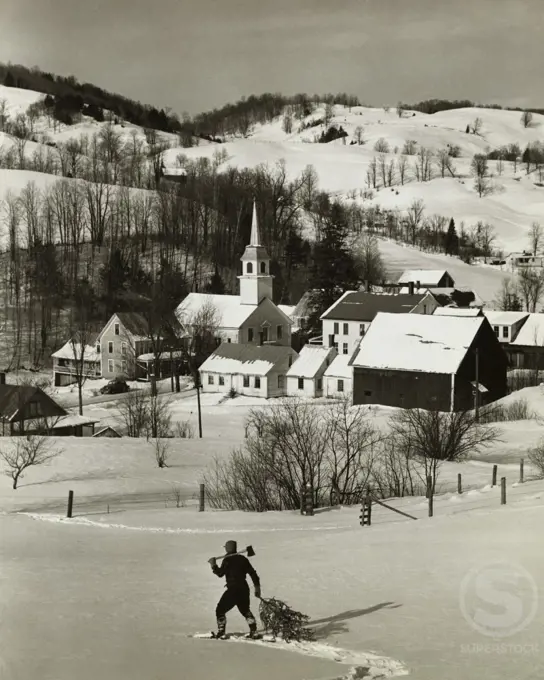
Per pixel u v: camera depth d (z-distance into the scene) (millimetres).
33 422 79375
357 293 124125
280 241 185500
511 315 128875
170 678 17359
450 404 92188
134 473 62219
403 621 21969
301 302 147125
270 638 20562
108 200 184375
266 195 198750
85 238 171250
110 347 121375
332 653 19219
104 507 50500
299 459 50156
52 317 140000
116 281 147875
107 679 17391
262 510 49812
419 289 148000
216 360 108938
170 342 117000
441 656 18859
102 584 28266
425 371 92938
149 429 81688
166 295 130125
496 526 35719
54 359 123312
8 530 41500
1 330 135125
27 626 22203
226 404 101312
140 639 20609
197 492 56281
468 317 96875
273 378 105250
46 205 177250
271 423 60375
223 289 152875
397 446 63844
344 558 30734
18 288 140625
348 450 52344
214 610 24219
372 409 89375
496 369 97188
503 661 18500
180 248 172250
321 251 142875
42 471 62156
